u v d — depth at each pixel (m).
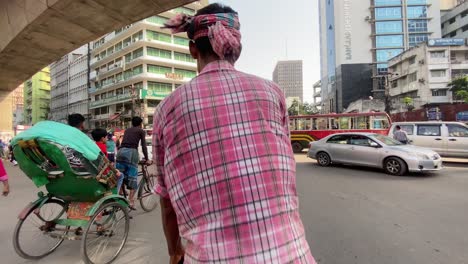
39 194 3.68
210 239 0.99
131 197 5.34
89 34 13.35
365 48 77.69
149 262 3.46
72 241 4.12
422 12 75.31
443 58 51.44
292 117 18.62
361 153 10.16
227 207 1.00
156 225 4.77
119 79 48.53
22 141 3.10
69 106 65.94
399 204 5.80
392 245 3.80
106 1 10.65
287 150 1.18
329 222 4.73
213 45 1.22
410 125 12.80
